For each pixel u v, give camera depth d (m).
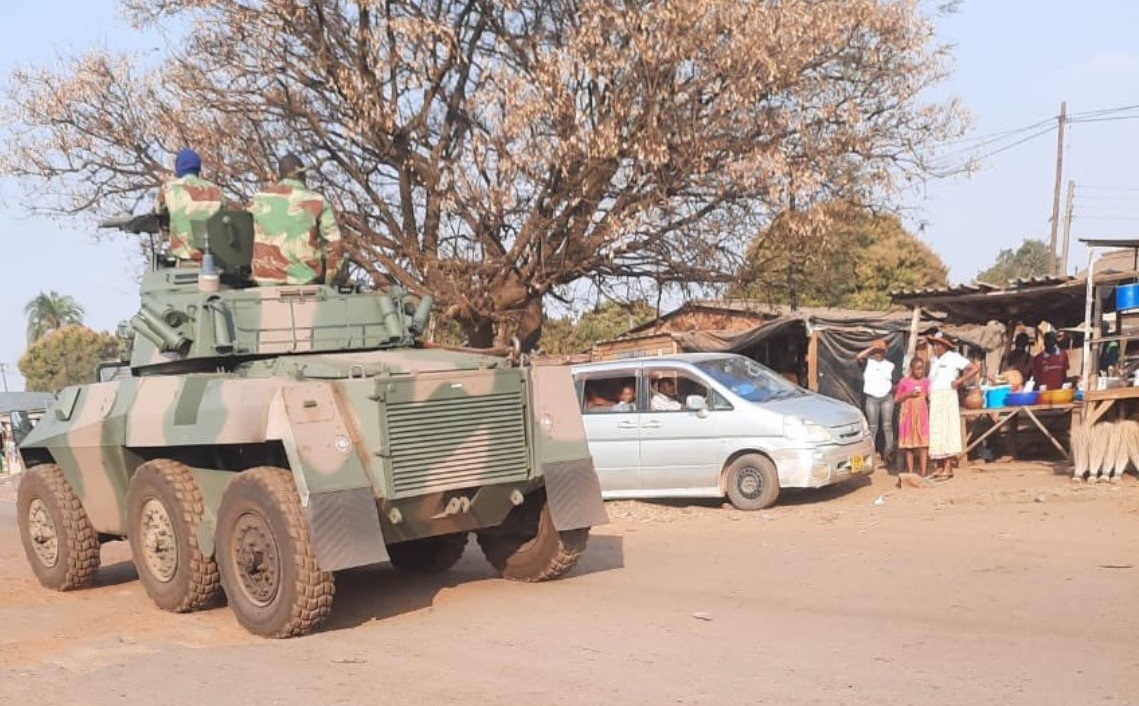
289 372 8.25
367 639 7.45
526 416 8.46
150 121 21.08
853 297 38.44
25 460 10.68
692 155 17.81
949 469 15.01
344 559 7.38
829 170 19.00
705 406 13.99
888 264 38.62
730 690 5.86
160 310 8.84
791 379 21.25
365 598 8.97
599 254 19.16
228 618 8.47
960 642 6.68
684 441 13.96
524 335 20.59
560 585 9.08
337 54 19.36
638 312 21.73
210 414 8.03
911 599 7.90
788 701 5.64
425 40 18.25
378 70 18.38
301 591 7.41
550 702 5.80
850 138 18.84
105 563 12.08
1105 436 13.55
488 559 9.45
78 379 65.38
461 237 19.80
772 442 13.55
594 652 6.76
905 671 6.11
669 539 11.51
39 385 65.44
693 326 25.66
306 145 20.52
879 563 9.30
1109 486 13.00
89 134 21.31
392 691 6.14
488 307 19.81
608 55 17.02
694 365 14.30
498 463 8.29
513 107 17.47
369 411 7.75
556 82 17.08
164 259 9.87
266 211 9.17
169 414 8.41
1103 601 7.59
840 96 19.70
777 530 11.72
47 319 74.94
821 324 20.20
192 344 8.71
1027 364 18.39
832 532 11.22
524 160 17.47
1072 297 16.83
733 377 14.34
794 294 21.48
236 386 7.97
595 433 14.33
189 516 8.46
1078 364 20.45
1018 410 15.48
